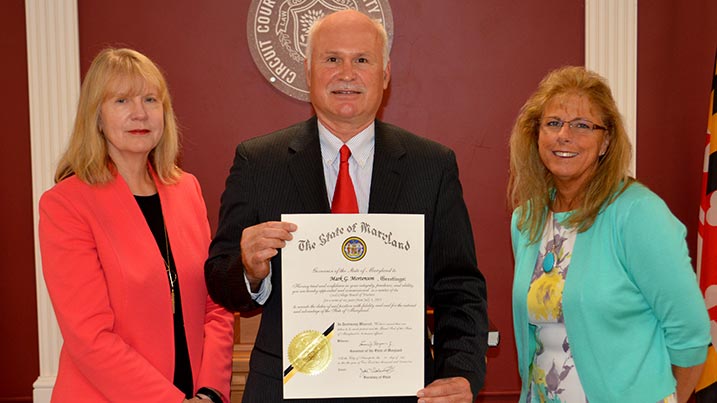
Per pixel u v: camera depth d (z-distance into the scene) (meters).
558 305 1.76
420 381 1.38
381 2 3.32
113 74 1.75
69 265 1.66
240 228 1.50
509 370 3.49
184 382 1.79
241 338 2.69
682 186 3.42
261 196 1.49
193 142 3.35
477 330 1.45
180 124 3.34
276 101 3.36
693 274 1.67
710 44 3.34
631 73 3.32
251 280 1.41
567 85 1.82
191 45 3.31
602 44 3.32
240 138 3.36
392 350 1.38
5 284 3.32
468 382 1.38
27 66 3.25
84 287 1.66
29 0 3.17
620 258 1.70
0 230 3.30
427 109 3.41
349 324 1.37
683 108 3.39
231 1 3.31
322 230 1.37
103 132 1.79
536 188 1.92
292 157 1.51
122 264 1.70
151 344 1.72
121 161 1.83
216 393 1.76
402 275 1.38
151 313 1.72
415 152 1.54
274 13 3.30
